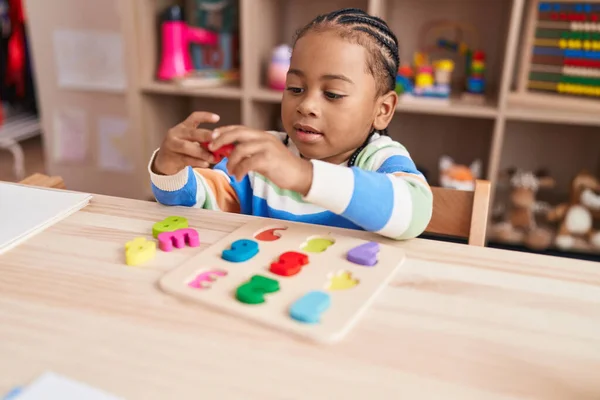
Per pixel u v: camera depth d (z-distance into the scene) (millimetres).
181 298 488
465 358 414
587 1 1744
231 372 392
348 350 420
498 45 1996
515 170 2080
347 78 791
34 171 2717
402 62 2102
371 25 843
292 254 558
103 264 546
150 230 629
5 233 598
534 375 398
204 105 2406
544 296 502
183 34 2027
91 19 2156
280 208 901
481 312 475
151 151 2152
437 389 380
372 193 628
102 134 2312
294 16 2150
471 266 557
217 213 686
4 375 385
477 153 2162
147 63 2039
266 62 2041
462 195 786
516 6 1605
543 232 1918
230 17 2113
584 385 390
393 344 429
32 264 542
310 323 445
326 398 369
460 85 2078
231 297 484
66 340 424
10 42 2820
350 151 885
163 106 2215
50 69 2273
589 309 483
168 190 759
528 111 1739
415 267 554
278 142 610
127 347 418
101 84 2234
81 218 659
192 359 406
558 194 2131
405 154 854
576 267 556
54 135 2373
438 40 2027
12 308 464
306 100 803
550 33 1890
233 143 650
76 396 361
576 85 1872
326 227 652
